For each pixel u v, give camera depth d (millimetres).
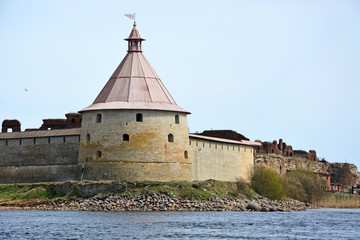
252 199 141750
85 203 126250
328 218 122125
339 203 173250
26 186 136000
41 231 94938
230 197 136375
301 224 109125
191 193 130250
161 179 134625
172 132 137125
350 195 193625
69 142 141500
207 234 93938
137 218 109312
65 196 130000
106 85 140250
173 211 122875
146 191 127312
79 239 88875
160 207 124375
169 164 135875
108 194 127438
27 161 146125
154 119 135250
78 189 129125
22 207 127312
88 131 136500
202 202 128625
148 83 139375
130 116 134125
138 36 142750
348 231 101875
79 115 156125
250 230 99062
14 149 147875
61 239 88875
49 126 159875
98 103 137500
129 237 90312
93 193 128375
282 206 144500
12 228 97562
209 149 150750
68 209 125375
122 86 138125
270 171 152000
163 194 127250
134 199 125938
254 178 151750
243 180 150125
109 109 134250
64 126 159125
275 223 108750
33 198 131750
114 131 134000
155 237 90562
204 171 148125
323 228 104812
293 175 171625
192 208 125688
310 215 128375
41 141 145000
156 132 135125
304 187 169625
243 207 132250
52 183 134250
